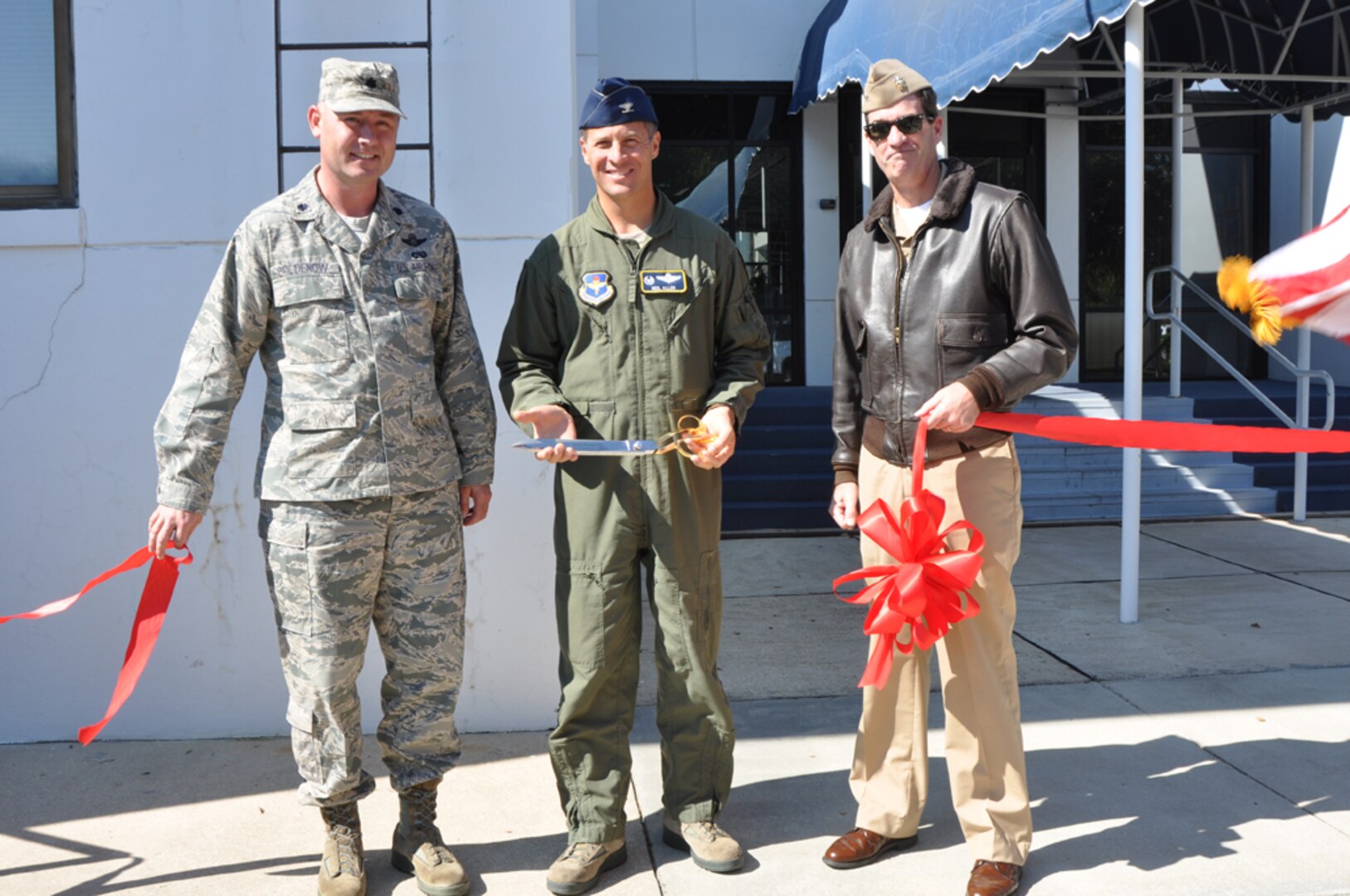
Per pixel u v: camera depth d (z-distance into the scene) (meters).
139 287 3.81
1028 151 10.41
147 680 3.94
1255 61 8.48
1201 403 8.98
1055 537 7.34
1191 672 4.62
